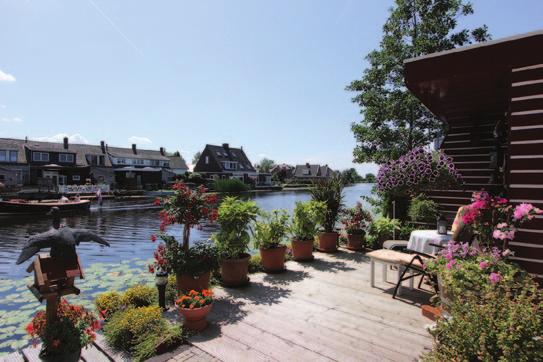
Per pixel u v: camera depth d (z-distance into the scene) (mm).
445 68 3875
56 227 2811
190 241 11867
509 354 1645
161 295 3623
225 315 3471
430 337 2943
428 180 4480
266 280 4668
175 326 3041
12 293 6309
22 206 18844
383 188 4816
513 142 3395
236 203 4621
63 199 21781
